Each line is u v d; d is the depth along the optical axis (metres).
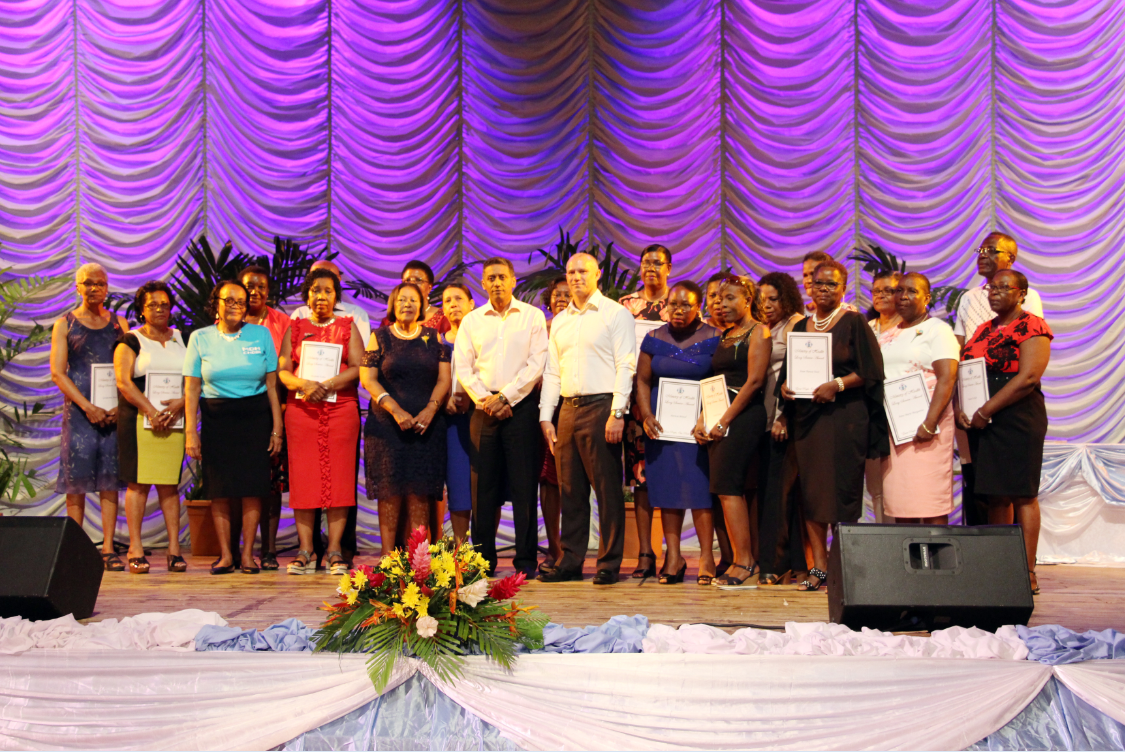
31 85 6.91
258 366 4.61
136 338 4.82
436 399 4.32
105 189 6.84
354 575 2.69
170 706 2.55
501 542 6.46
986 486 3.99
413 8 6.88
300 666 2.57
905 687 2.52
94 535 6.48
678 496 4.14
